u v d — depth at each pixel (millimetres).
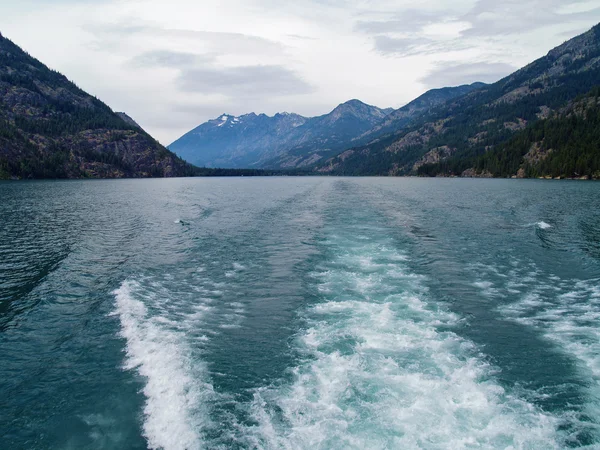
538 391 10109
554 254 25484
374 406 9469
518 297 17406
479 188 101312
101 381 11133
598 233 32781
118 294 18641
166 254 27203
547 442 8195
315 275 20781
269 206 59875
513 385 10375
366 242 29125
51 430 9180
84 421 9461
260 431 8750
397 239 30281
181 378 11055
